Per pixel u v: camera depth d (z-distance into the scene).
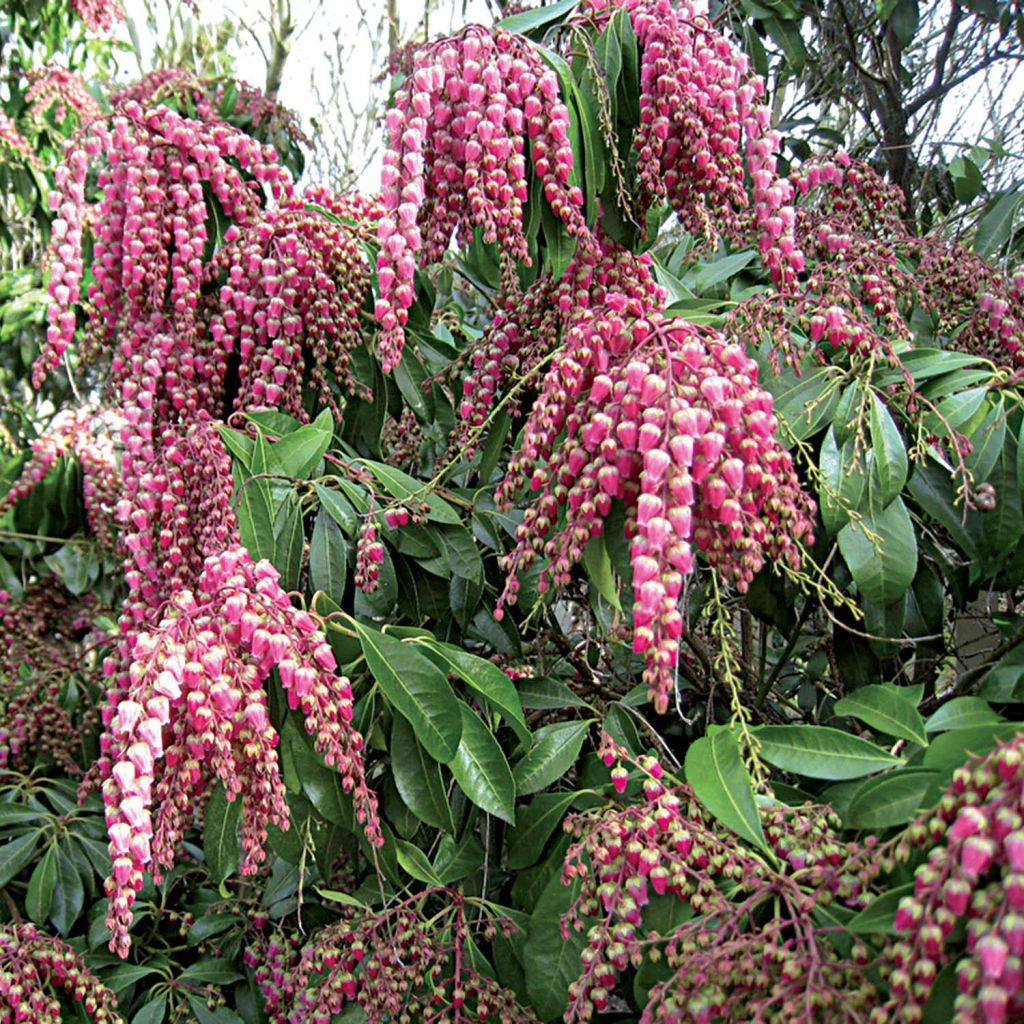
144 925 1.71
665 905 0.90
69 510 2.53
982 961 0.53
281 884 1.53
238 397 1.37
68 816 1.71
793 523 0.89
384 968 1.07
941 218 2.24
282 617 0.94
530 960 1.02
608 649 1.70
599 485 0.87
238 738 0.90
